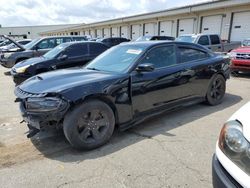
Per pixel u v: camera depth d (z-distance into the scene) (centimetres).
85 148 361
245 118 205
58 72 436
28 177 300
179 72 476
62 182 288
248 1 1633
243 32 1798
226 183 188
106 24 3669
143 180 288
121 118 396
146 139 396
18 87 393
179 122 467
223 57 591
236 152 193
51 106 334
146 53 440
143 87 418
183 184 279
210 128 437
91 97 360
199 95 534
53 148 375
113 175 300
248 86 784
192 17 2234
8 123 490
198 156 339
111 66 443
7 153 362
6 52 1195
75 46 867
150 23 2833
